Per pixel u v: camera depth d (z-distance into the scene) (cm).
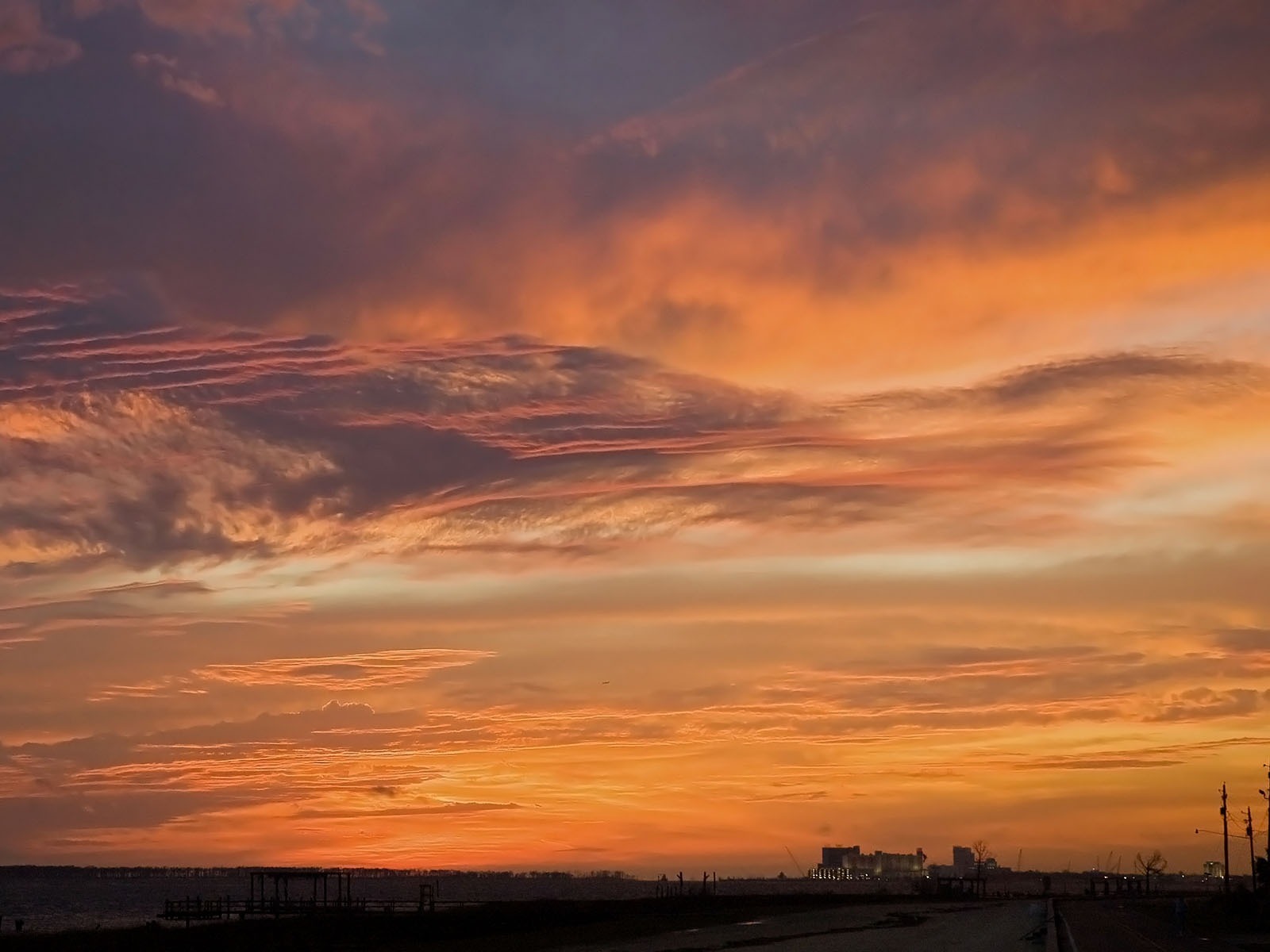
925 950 6612
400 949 7119
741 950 6769
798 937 8038
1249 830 15650
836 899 18725
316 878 12662
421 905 11631
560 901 15175
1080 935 7719
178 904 12325
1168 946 6675
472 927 9225
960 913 12456
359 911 11694
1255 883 12688
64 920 18738
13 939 7344
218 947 7238
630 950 6875
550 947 7212
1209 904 14412
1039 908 14050
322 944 7512
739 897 17888
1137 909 14238
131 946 7200
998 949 6638
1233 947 6600
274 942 7450
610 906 13625
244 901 12125
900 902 17512
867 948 6800
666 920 10462
